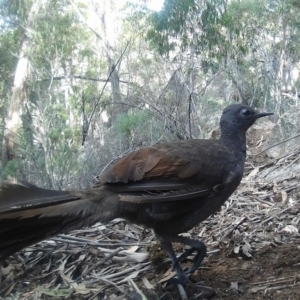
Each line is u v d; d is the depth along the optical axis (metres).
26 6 2.84
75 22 2.92
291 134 1.50
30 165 1.70
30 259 0.81
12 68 2.93
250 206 1.04
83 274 0.76
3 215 0.60
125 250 0.82
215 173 0.69
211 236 0.89
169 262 0.77
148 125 1.58
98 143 1.62
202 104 1.89
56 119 1.92
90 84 2.44
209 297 0.69
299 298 0.66
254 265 0.77
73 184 1.47
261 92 2.01
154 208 0.67
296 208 1.00
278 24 2.11
